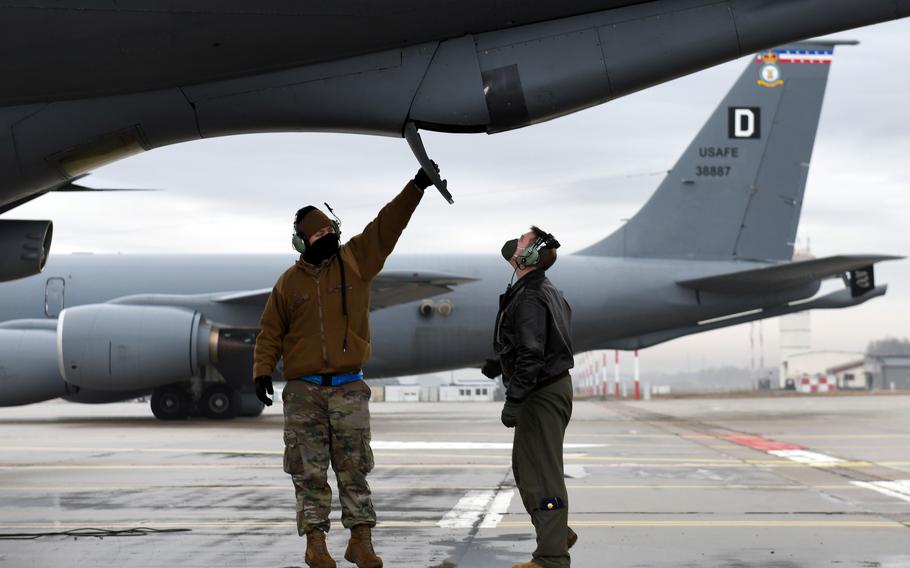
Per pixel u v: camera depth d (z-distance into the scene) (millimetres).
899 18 7332
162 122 7602
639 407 33875
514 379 5445
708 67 7531
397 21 7223
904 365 113750
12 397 22484
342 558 6172
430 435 18594
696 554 6188
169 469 11812
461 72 7359
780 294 25859
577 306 25609
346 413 5559
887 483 10148
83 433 19203
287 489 9727
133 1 7070
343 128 7602
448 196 5855
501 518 7746
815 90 26203
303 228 5637
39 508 8367
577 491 9516
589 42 7363
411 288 22469
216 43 7211
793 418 24781
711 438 17172
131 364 21562
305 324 5574
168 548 6434
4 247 8523
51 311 24375
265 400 5672
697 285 25484
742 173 26172
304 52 7305
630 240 26188
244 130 7676
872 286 25516
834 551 6277
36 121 7566
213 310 23672
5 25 7090
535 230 5719
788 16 7301
